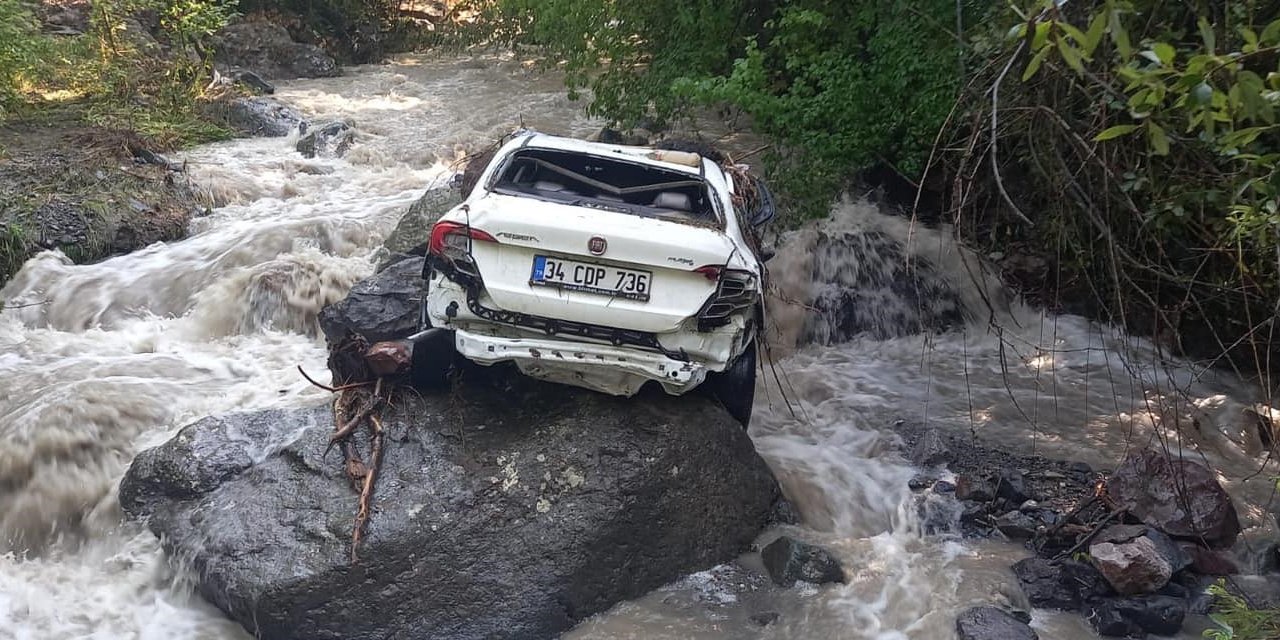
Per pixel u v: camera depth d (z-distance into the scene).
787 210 10.07
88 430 6.97
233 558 5.31
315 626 5.08
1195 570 5.81
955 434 7.87
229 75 17.64
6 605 5.43
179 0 17.86
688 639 5.19
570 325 5.50
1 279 9.83
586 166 6.52
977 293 10.45
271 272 9.38
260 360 8.59
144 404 7.38
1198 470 6.09
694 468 5.93
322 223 10.59
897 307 10.24
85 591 5.58
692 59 11.03
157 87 16.03
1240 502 6.79
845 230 10.62
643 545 5.62
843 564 5.84
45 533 6.36
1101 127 5.14
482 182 6.21
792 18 9.81
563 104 16.94
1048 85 5.33
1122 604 5.38
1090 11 4.67
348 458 5.73
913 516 6.46
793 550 5.73
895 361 9.57
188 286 9.71
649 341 5.52
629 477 5.71
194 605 5.47
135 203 11.02
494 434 5.95
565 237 5.44
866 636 5.22
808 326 9.97
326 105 16.95
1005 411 8.40
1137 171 5.51
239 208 11.57
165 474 6.12
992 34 5.90
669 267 5.48
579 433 5.89
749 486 6.14
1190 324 9.20
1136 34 4.98
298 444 5.92
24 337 8.84
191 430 6.35
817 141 9.74
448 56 22.16
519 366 5.76
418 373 6.28
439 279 5.64
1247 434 7.86
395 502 5.48
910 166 9.91
